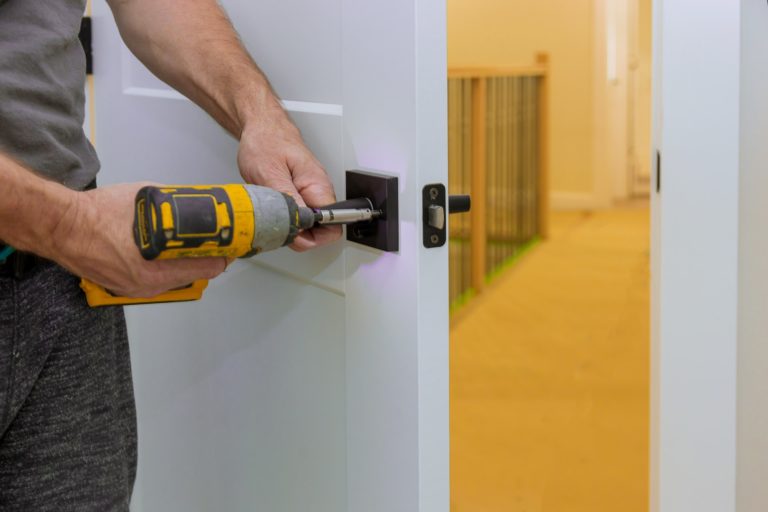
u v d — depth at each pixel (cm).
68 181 100
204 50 115
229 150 126
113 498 104
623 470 250
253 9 125
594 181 632
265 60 122
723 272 171
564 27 620
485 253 464
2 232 85
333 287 108
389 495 102
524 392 311
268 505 129
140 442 162
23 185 82
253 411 130
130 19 119
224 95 113
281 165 104
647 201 661
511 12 628
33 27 97
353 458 108
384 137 97
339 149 106
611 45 615
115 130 160
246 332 130
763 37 167
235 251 86
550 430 279
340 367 110
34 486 99
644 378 323
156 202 81
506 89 509
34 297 97
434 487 98
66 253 87
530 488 240
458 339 370
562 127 633
